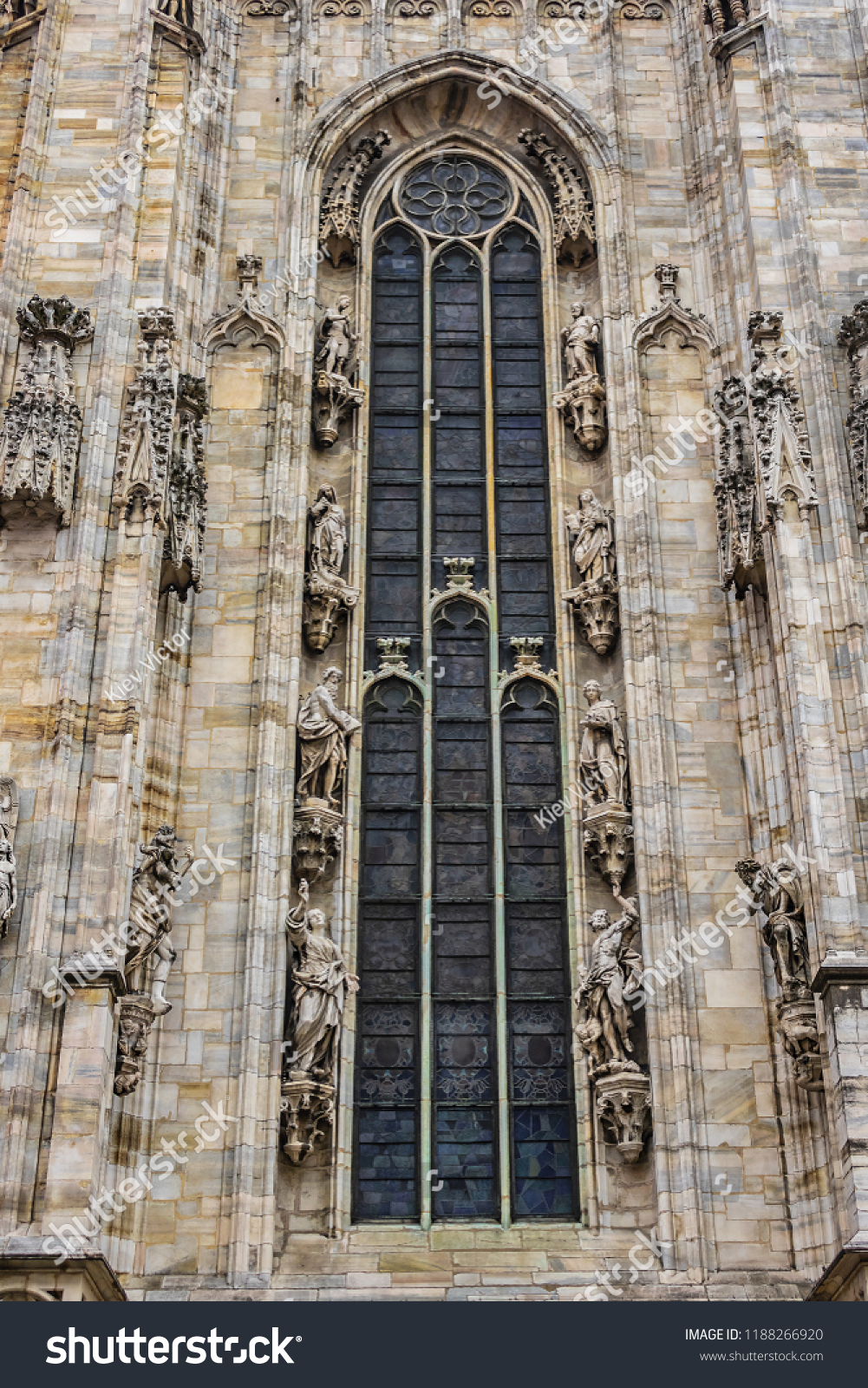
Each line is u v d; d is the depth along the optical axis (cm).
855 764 3188
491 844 3481
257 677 3488
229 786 3406
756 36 3925
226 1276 3038
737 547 3466
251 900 3288
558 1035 3334
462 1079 3303
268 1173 3109
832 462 3422
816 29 3919
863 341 3519
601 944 3294
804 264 3628
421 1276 3083
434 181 4116
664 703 3478
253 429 3728
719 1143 3139
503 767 3547
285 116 4072
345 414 3812
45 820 3127
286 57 4150
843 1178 2909
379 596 3700
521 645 3634
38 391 3431
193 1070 3181
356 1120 3262
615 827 3403
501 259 4038
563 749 3538
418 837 3484
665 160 4047
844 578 3319
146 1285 3030
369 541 3744
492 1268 3098
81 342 3547
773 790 3362
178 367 3678
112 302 3584
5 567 3347
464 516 3775
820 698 3216
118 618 3278
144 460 3388
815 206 3716
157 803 3369
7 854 3095
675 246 3947
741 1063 3194
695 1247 3061
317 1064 3219
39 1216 2850
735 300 3772
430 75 4134
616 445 3722
